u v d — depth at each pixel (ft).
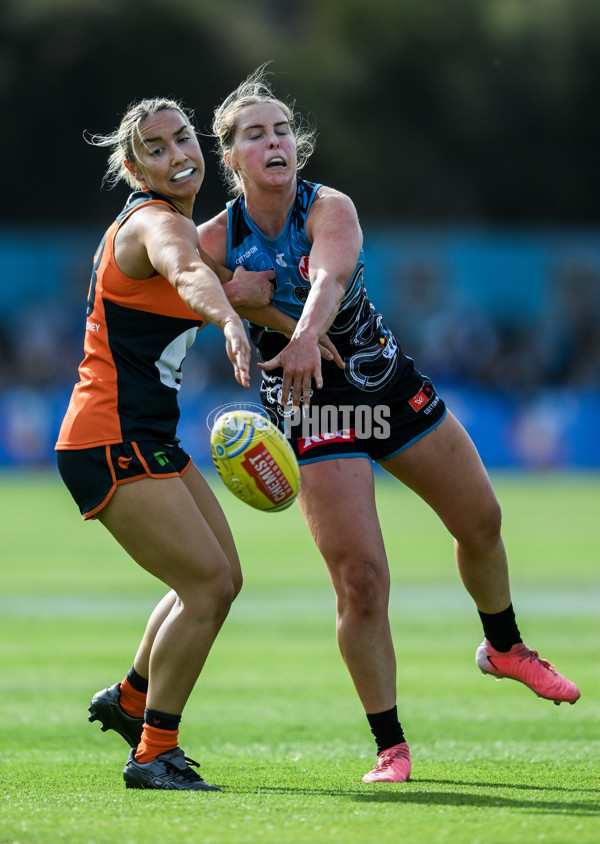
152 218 51.52
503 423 321.93
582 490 279.08
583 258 341.62
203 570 51.72
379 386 59.11
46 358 335.47
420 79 469.57
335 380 58.70
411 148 467.11
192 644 52.13
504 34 475.72
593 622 117.91
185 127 54.13
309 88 459.32
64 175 441.68
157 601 134.51
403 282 338.95
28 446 327.26
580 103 478.59
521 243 340.59
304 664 99.40
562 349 339.77
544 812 47.26
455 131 471.62
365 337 59.16
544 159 478.18
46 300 342.64
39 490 287.07
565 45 478.59
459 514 60.80
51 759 63.41
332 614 126.72
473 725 74.18
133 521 51.62
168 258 49.65
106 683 89.61
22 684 88.99
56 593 140.67
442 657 101.60
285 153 58.34
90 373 53.16
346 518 56.29
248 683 90.94
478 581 63.21
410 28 470.80
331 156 451.53
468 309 339.16
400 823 45.11
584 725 73.87
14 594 139.74
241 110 59.26
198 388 319.27
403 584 147.33
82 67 435.94
